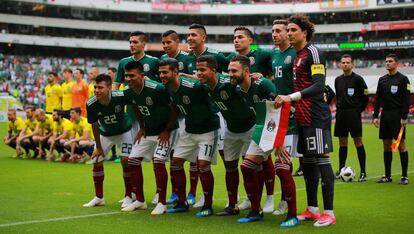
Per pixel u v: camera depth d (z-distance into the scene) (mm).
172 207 6148
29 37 43750
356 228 4883
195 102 5609
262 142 5000
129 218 5418
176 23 49594
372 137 19875
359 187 7766
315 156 5137
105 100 6055
